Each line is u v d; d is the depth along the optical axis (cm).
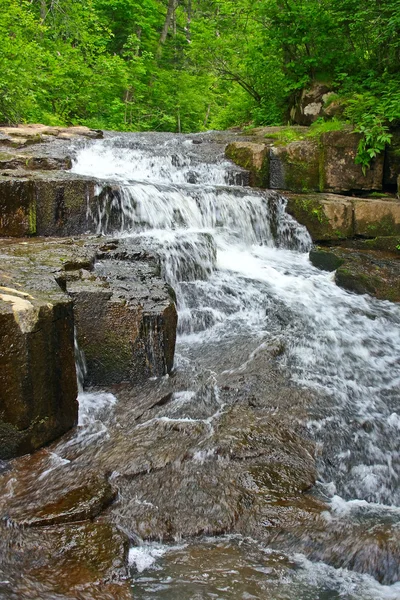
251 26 1588
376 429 464
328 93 1299
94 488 346
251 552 312
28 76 1300
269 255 866
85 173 946
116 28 2470
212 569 297
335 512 345
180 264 708
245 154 1020
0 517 319
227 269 775
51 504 330
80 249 622
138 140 1202
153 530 322
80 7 1862
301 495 362
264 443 410
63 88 1688
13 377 372
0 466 372
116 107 1936
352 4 1191
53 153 984
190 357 570
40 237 711
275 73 1480
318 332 642
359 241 912
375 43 1217
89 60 1861
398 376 573
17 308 377
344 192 1012
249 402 475
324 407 478
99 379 496
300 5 1289
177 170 1016
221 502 346
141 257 639
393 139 992
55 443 405
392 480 424
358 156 985
